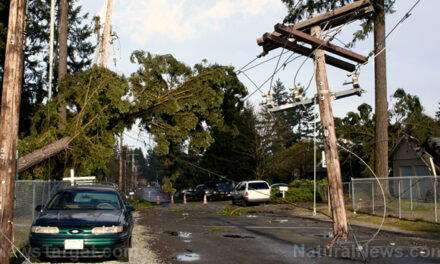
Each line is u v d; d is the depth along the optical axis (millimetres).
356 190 21219
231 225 15477
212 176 52125
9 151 7207
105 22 19281
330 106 11211
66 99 17594
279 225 15445
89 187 10336
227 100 20750
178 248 9961
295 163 47781
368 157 32531
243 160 46344
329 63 12930
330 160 10695
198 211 24344
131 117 18391
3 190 7090
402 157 27922
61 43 22672
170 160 21438
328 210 21766
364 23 20281
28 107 19812
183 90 18625
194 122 18828
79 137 16312
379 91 23172
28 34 25672
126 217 9078
